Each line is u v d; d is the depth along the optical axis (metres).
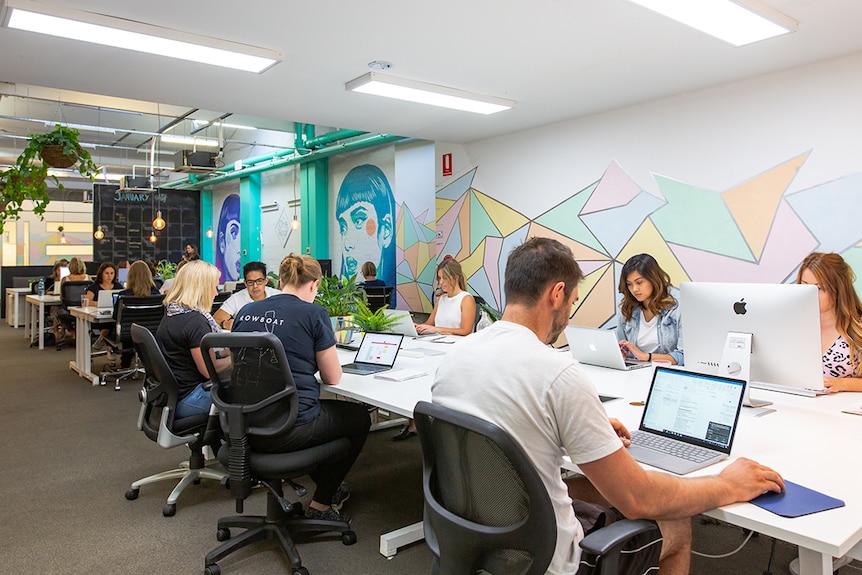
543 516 1.21
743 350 2.11
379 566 2.37
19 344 8.48
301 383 2.34
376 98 4.06
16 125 9.53
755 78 3.66
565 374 1.26
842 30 2.92
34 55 3.18
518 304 1.42
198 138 9.58
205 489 3.20
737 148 3.76
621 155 4.42
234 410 2.23
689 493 1.25
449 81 3.74
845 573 2.23
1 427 4.37
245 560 2.43
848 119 3.27
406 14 2.70
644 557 1.30
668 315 3.13
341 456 2.45
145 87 3.80
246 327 2.45
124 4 2.59
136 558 2.44
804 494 1.33
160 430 2.79
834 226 3.34
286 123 8.72
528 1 2.58
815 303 1.95
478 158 5.62
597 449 1.22
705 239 3.95
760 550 2.48
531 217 5.12
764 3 2.62
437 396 1.43
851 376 2.45
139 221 12.74
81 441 4.04
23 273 11.80
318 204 9.16
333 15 2.71
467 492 1.38
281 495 2.45
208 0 2.55
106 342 5.99
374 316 3.74
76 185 13.51
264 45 3.09
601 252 4.59
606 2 2.59
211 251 13.51
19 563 2.39
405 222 7.39
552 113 4.56
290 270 2.62
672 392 1.79
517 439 1.27
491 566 1.34
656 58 3.31
